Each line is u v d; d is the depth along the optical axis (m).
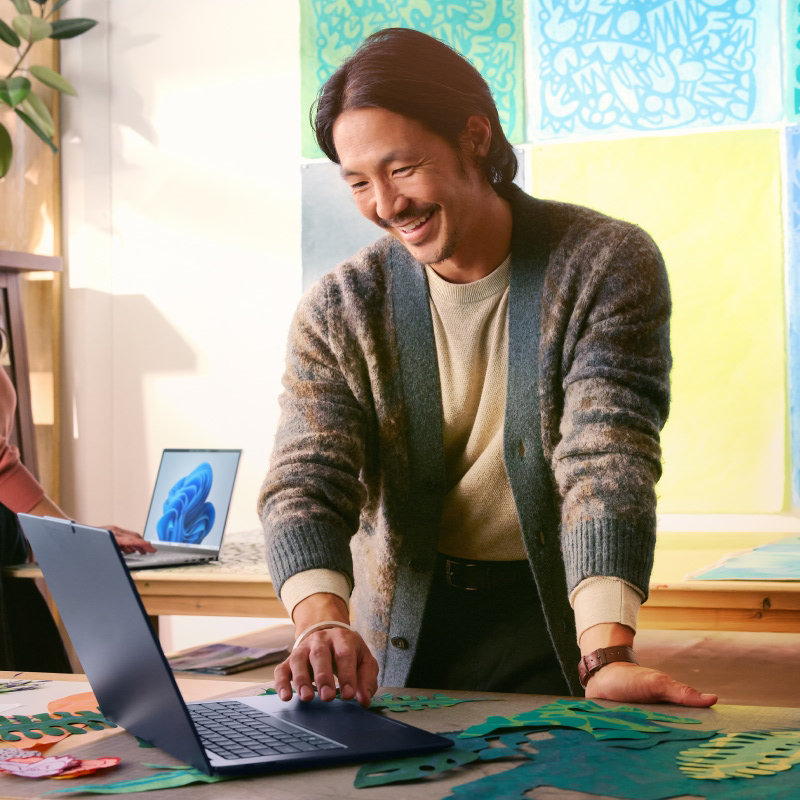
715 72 3.43
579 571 1.17
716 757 0.86
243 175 3.88
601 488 1.20
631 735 0.93
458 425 1.44
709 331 3.44
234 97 3.89
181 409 3.96
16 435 3.67
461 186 1.29
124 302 4.01
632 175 3.50
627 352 1.30
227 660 2.10
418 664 1.45
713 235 3.44
